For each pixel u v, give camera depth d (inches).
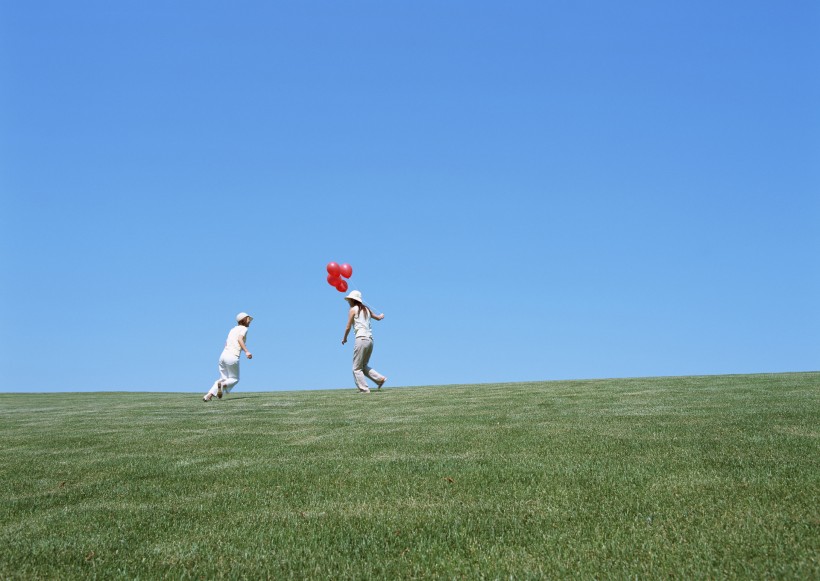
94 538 178.9
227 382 589.3
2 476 260.4
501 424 339.0
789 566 139.1
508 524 175.6
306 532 176.9
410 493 210.2
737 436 272.2
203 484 235.8
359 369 607.8
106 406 543.2
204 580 148.6
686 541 156.6
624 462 235.9
